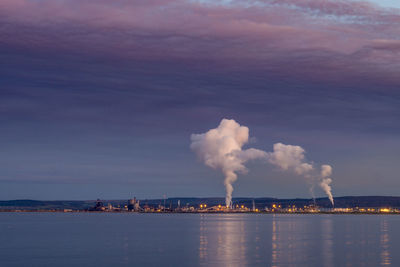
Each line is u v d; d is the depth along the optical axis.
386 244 185.75
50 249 173.12
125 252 161.62
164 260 139.50
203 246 181.62
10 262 137.88
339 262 132.25
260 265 127.81
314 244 187.00
